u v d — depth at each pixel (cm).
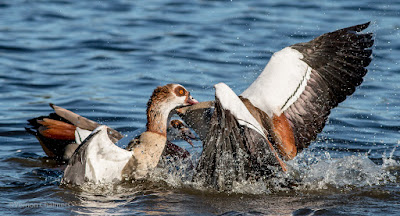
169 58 1858
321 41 952
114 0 2777
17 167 1078
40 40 2081
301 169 1016
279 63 927
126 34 2169
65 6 2648
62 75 1700
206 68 1739
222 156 860
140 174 960
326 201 855
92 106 1441
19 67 1767
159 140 985
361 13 2369
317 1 2678
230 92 831
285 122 912
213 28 2220
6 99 1490
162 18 2408
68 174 923
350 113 1395
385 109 1417
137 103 1470
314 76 934
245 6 2612
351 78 952
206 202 852
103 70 1752
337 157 1109
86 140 899
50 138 1165
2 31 2172
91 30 2225
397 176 987
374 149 1160
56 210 809
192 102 996
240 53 1880
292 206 830
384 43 1950
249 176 894
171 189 922
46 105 1452
